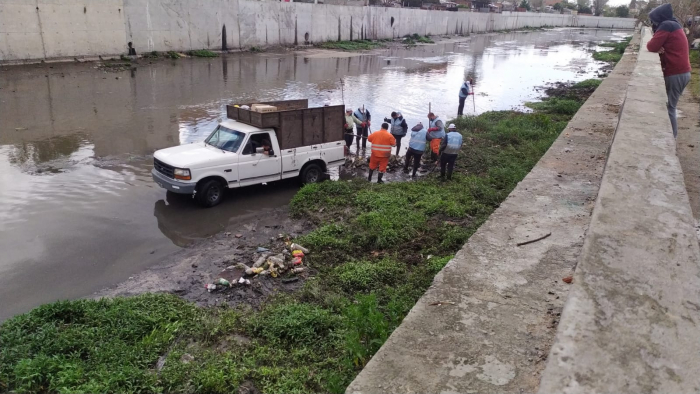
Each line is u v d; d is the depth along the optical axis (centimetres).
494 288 442
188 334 646
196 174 1098
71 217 1029
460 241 944
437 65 4034
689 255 266
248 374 564
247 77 2944
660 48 780
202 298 757
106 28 3053
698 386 190
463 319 401
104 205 1103
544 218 575
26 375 525
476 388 329
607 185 354
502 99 2645
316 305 723
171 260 884
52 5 2755
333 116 1305
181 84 2595
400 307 633
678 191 342
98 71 2769
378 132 1299
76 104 2023
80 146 1505
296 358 597
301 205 1141
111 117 1855
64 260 859
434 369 348
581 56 5097
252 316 687
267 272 827
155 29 3356
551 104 2411
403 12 6141
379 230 977
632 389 190
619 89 1616
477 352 363
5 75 2452
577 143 908
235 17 3919
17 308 717
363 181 1312
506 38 7731
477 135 1780
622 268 257
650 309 229
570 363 203
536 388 325
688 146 954
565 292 431
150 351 598
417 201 1164
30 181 1212
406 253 919
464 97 2100
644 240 280
